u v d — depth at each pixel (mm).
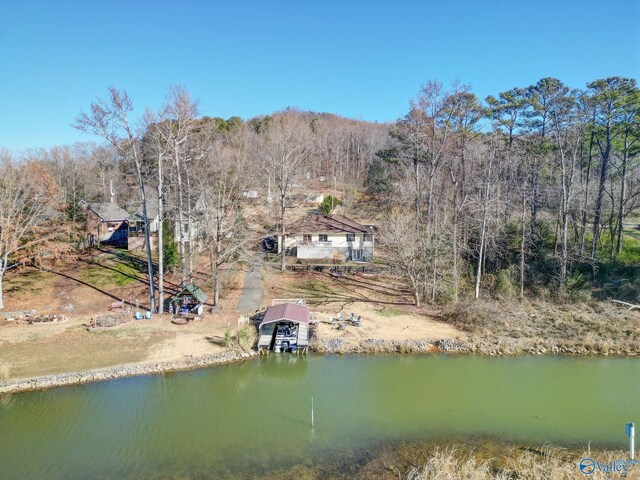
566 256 39562
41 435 19391
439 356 29203
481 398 23453
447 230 40750
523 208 40719
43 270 43469
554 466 16328
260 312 35125
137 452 18203
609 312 35125
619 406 22625
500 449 18672
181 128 35094
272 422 20828
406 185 46469
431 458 17031
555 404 22812
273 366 27359
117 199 67438
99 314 33844
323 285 42500
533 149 46094
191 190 38094
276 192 54125
